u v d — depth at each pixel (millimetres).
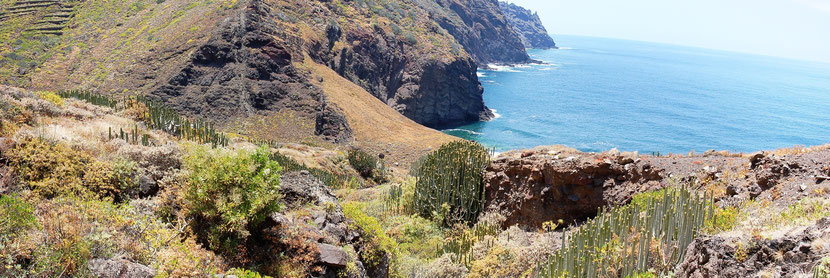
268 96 88312
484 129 122312
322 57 112438
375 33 132500
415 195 24469
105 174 10859
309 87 92188
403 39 137125
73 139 12945
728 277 9047
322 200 12945
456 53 137375
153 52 98000
